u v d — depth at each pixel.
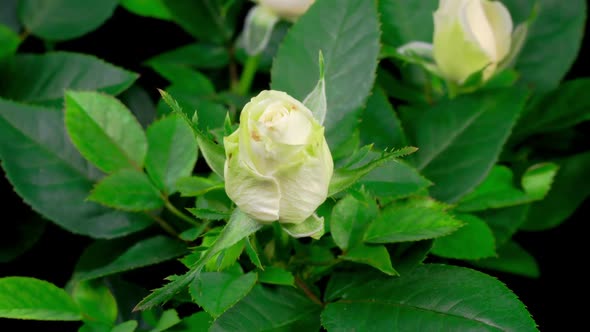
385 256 0.49
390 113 0.54
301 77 0.52
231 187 0.44
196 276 0.45
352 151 0.50
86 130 0.51
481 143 0.53
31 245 0.55
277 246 0.50
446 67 0.54
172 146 0.52
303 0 0.56
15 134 0.52
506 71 0.57
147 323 0.51
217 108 0.53
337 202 0.50
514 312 0.47
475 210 0.54
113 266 0.51
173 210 0.52
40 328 0.56
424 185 0.50
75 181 0.52
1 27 0.57
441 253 0.51
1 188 0.55
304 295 0.50
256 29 0.57
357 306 0.49
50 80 0.56
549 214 0.57
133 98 0.57
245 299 0.49
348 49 0.52
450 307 0.48
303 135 0.44
